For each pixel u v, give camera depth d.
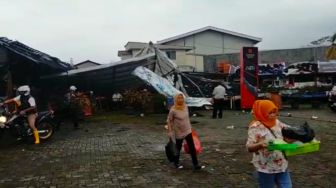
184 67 42.22
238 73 33.53
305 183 7.50
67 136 15.31
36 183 8.07
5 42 18.48
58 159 10.53
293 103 27.31
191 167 9.05
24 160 10.59
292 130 4.62
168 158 9.12
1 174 8.99
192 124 18.14
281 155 4.73
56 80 25.81
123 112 26.64
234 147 11.61
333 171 8.42
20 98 13.56
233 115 22.72
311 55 40.34
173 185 7.58
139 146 12.23
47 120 14.09
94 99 27.41
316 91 27.61
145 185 7.62
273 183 4.79
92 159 10.32
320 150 10.79
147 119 21.48
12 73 21.55
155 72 27.45
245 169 8.75
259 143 4.61
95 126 18.73
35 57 19.81
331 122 17.75
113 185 7.68
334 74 33.91
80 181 8.07
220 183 7.64
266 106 4.72
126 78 28.27
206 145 12.08
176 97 8.90
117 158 10.32
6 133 16.06
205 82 29.41
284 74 34.25
